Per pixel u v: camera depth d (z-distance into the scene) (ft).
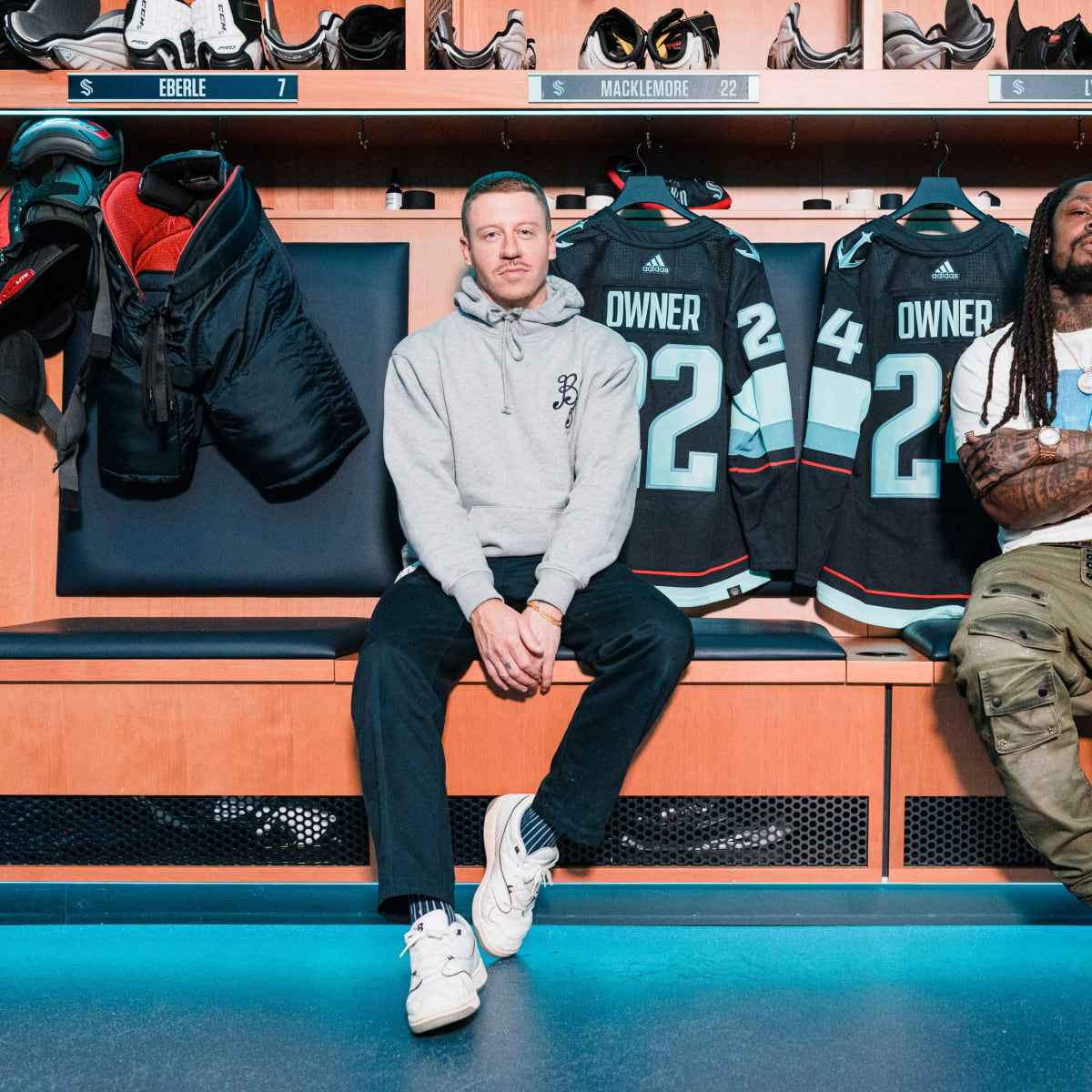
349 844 4.76
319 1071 3.35
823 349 5.83
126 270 5.40
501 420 4.85
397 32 6.05
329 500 6.01
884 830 4.66
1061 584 4.24
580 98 5.98
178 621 5.55
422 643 4.25
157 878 4.72
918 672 4.58
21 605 6.32
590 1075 3.31
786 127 6.37
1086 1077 3.29
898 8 6.81
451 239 6.46
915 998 3.91
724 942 4.51
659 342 5.90
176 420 5.65
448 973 3.61
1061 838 3.98
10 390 5.93
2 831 4.75
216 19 6.01
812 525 5.81
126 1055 3.49
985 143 6.68
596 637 4.41
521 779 4.57
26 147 5.72
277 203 6.91
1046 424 4.61
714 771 4.60
